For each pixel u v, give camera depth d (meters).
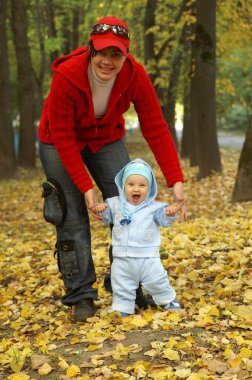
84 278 4.51
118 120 4.39
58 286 6.16
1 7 20.16
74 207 4.42
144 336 3.98
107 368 3.51
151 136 4.39
